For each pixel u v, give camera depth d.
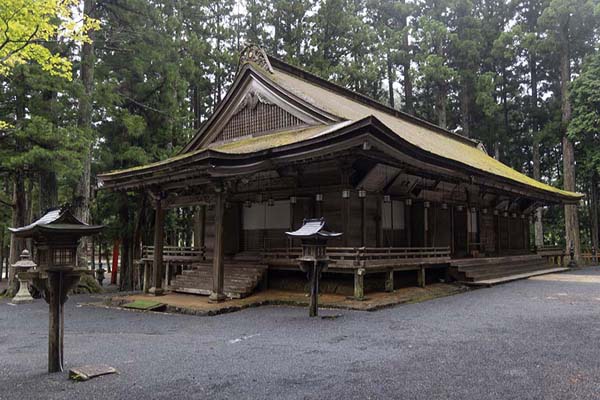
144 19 19.58
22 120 14.72
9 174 16.48
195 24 27.00
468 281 14.81
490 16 33.44
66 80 15.62
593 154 26.69
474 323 8.41
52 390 4.72
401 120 22.25
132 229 21.58
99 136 19.42
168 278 15.23
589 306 10.41
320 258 9.62
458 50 31.70
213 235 16.27
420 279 13.66
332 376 5.11
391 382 4.84
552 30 28.47
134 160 19.59
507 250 22.19
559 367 5.38
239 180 12.23
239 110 16.75
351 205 12.62
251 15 30.09
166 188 13.49
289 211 14.28
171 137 21.09
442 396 4.38
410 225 15.42
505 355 5.98
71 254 5.66
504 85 33.78
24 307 13.34
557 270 21.47
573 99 27.11
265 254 13.73
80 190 17.66
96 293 17.84
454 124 37.03
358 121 10.03
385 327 8.21
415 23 34.44
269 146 11.98
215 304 11.25
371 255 11.52
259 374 5.22
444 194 16.62
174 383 4.89
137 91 20.34
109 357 6.20
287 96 14.80
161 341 7.41
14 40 7.97
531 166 37.88
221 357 6.11
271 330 8.23
